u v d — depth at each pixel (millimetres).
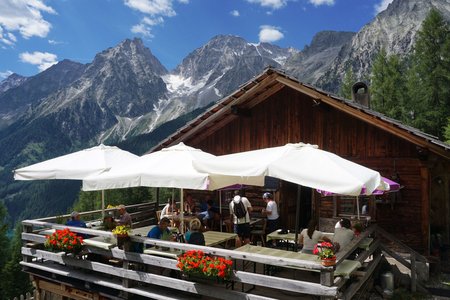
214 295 7656
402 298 9930
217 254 7598
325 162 7379
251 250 8547
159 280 8375
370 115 12180
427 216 12148
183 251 8555
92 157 11742
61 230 9836
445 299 9891
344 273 7262
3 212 41719
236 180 10078
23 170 11398
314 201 14055
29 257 11227
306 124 14398
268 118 15188
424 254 12133
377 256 10617
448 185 15125
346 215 13258
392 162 12695
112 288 9406
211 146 16344
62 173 11047
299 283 6758
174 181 8555
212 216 13539
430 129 37438
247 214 11062
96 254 10297
